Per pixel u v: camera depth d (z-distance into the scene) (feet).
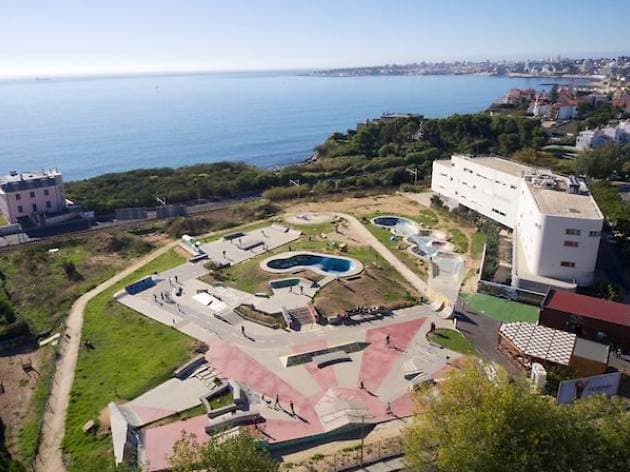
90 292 288.30
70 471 159.94
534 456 116.37
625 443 120.47
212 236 372.79
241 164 645.10
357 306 258.37
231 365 211.00
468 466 119.44
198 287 286.05
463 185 407.03
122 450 161.48
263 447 150.10
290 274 295.28
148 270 316.19
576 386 179.93
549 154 580.30
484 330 235.61
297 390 194.59
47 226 404.77
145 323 248.32
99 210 440.04
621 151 533.96
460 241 352.90
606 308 223.30
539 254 266.98
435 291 272.31
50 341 241.96
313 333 235.40
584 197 293.23
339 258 321.73
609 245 332.19
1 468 151.23
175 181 524.11
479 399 135.44
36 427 181.06
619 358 209.46
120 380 204.54
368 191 494.18
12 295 289.12
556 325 224.33
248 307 257.75
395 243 350.84
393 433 171.32
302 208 442.91
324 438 170.81
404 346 223.71
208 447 127.03
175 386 198.70
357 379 200.95
